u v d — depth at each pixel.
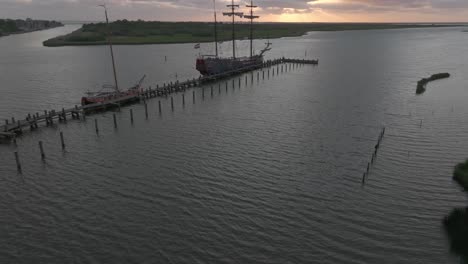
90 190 31.86
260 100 65.94
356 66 109.31
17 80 89.12
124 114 56.56
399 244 24.17
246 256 23.12
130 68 111.38
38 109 61.12
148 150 41.22
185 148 41.69
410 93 69.19
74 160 38.47
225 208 28.64
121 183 33.12
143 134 46.91
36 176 34.69
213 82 85.19
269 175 34.34
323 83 82.12
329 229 25.83
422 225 26.23
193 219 27.19
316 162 37.22
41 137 45.78
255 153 39.84
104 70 106.69
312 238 24.83
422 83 76.50
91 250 23.84
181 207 28.86
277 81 86.12
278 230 25.75
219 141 43.84
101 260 22.92
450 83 78.38
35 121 48.97
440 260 22.58
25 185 32.88
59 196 30.86
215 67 89.25
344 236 25.03
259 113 56.69
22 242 24.72
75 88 79.12
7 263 22.69
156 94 69.12
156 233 25.55
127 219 27.28
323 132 46.78
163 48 181.88
